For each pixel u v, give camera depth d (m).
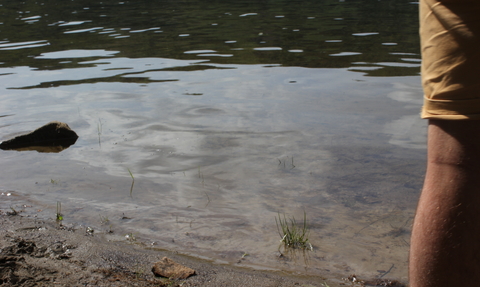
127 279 2.14
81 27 11.94
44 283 2.04
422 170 3.53
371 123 4.59
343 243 2.57
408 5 14.79
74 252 2.44
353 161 3.73
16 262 2.24
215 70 7.02
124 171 3.68
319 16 12.77
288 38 9.58
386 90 5.71
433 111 1.08
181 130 4.54
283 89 5.92
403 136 4.23
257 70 6.98
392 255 2.43
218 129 4.54
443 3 1.05
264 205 3.06
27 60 8.15
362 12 13.38
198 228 2.78
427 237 1.06
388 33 9.79
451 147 1.04
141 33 10.70
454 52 1.02
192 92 5.87
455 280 1.03
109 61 7.86
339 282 2.19
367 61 7.30
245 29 10.86
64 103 5.56
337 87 5.93
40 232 2.69
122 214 2.97
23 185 3.46
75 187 3.41
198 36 10.09
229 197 3.19
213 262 2.39
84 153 4.10
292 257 2.44
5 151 4.26
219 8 15.25
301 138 4.26
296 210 2.98
